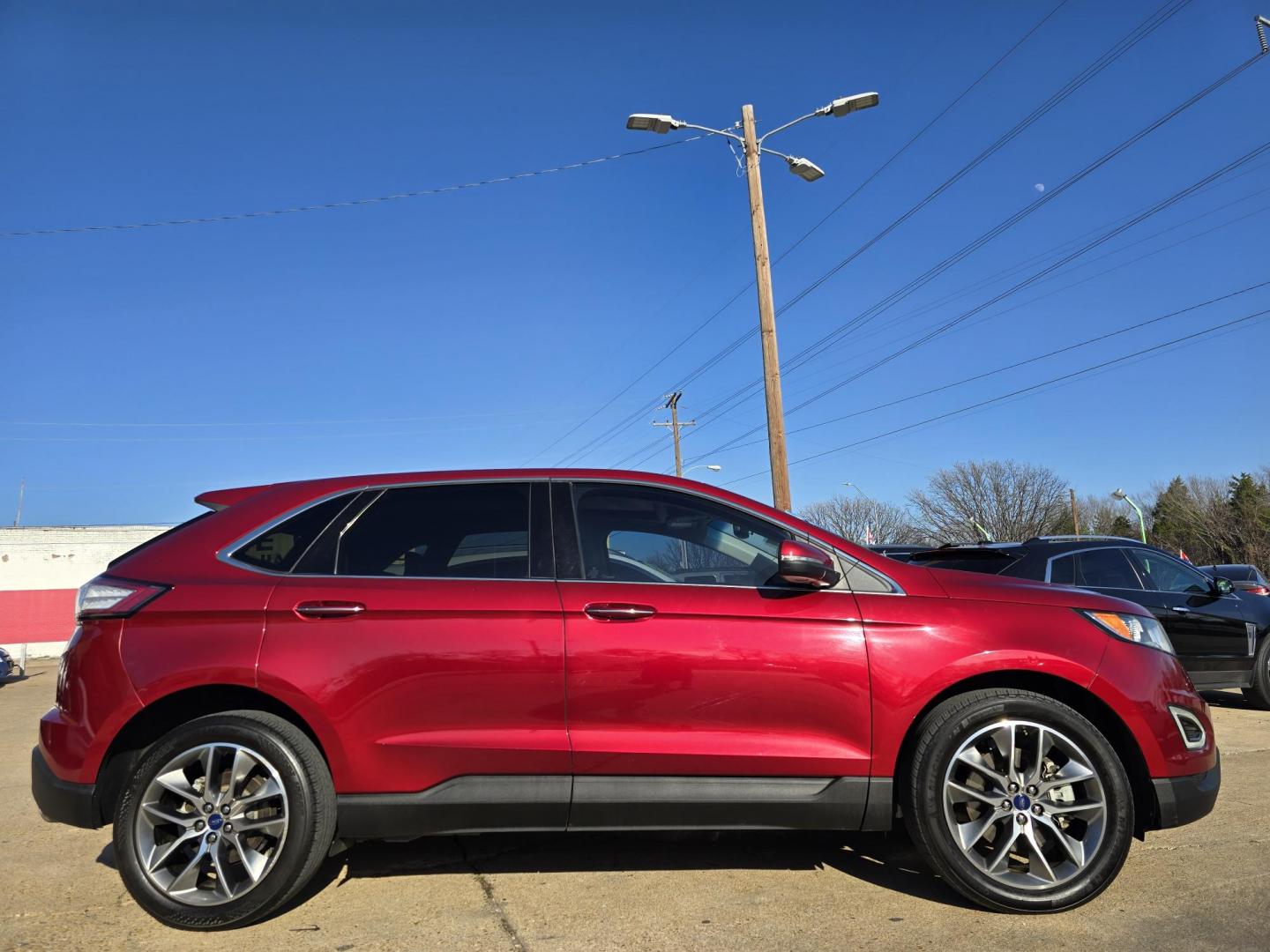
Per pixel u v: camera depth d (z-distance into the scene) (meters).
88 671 3.38
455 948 3.07
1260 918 3.18
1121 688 3.40
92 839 4.62
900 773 3.43
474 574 3.53
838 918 3.27
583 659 3.36
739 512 3.72
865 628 3.43
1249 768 5.57
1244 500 53.62
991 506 52.34
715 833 4.38
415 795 3.32
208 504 3.87
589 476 3.81
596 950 3.02
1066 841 3.30
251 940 3.17
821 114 13.95
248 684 3.30
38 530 32.69
